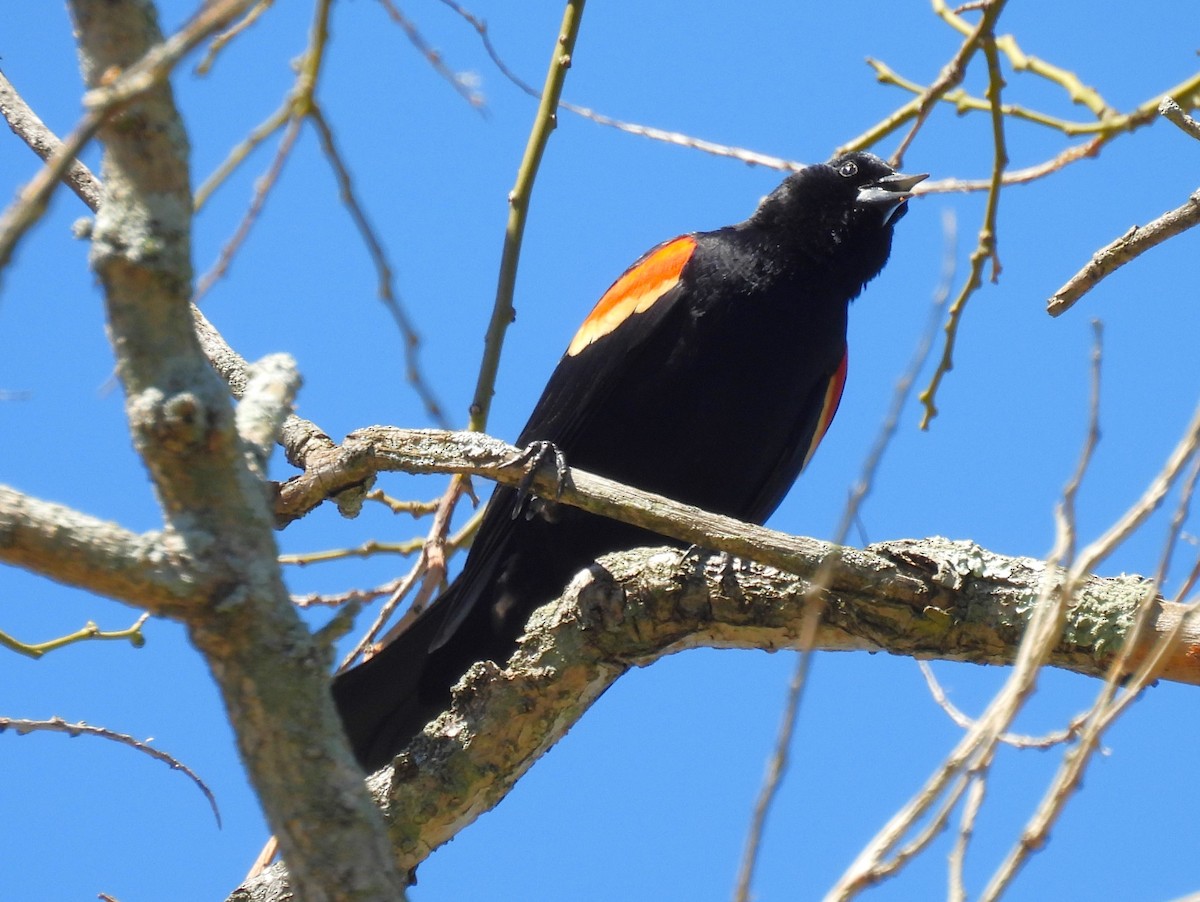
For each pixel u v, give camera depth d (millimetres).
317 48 6461
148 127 5113
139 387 5180
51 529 4977
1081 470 5348
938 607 8211
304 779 5031
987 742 4797
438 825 8711
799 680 4707
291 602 5254
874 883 4641
